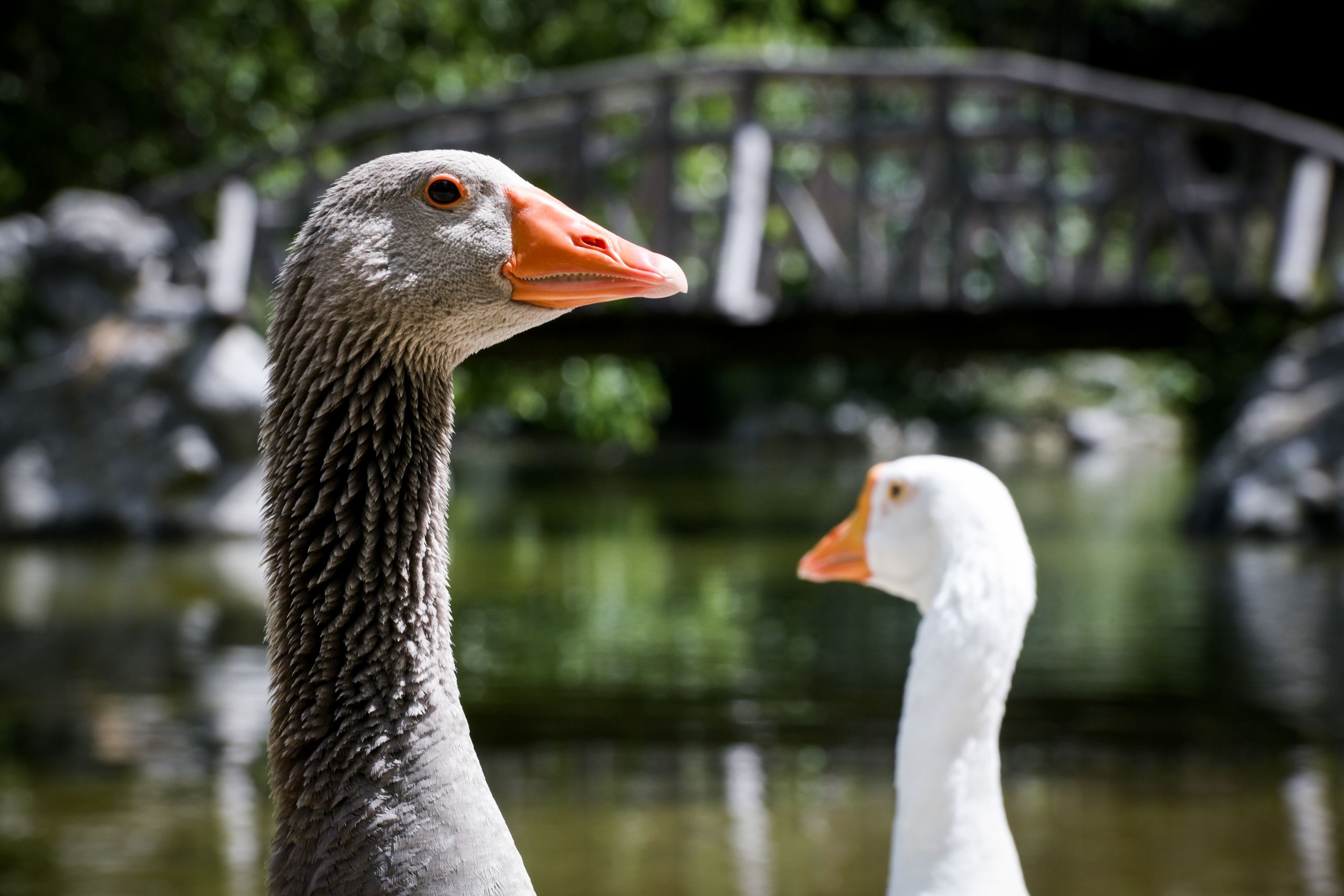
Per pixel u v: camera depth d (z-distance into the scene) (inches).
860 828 286.0
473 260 122.8
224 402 719.1
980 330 758.5
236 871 261.6
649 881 256.8
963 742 158.2
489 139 810.8
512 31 979.9
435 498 125.3
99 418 720.3
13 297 737.6
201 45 927.0
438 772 117.1
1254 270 1045.8
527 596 576.7
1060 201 815.1
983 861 156.6
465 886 114.5
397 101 942.4
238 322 748.6
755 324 761.6
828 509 909.2
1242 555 668.1
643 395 941.8
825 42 1179.3
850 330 769.6
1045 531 768.3
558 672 429.7
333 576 121.5
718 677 423.8
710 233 935.0
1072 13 1603.1
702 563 671.1
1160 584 585.6
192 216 872.9
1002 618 160.6
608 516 865.5
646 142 807.1
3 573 614.5
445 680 121.3
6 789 311.1
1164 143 800.3
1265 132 788.6
